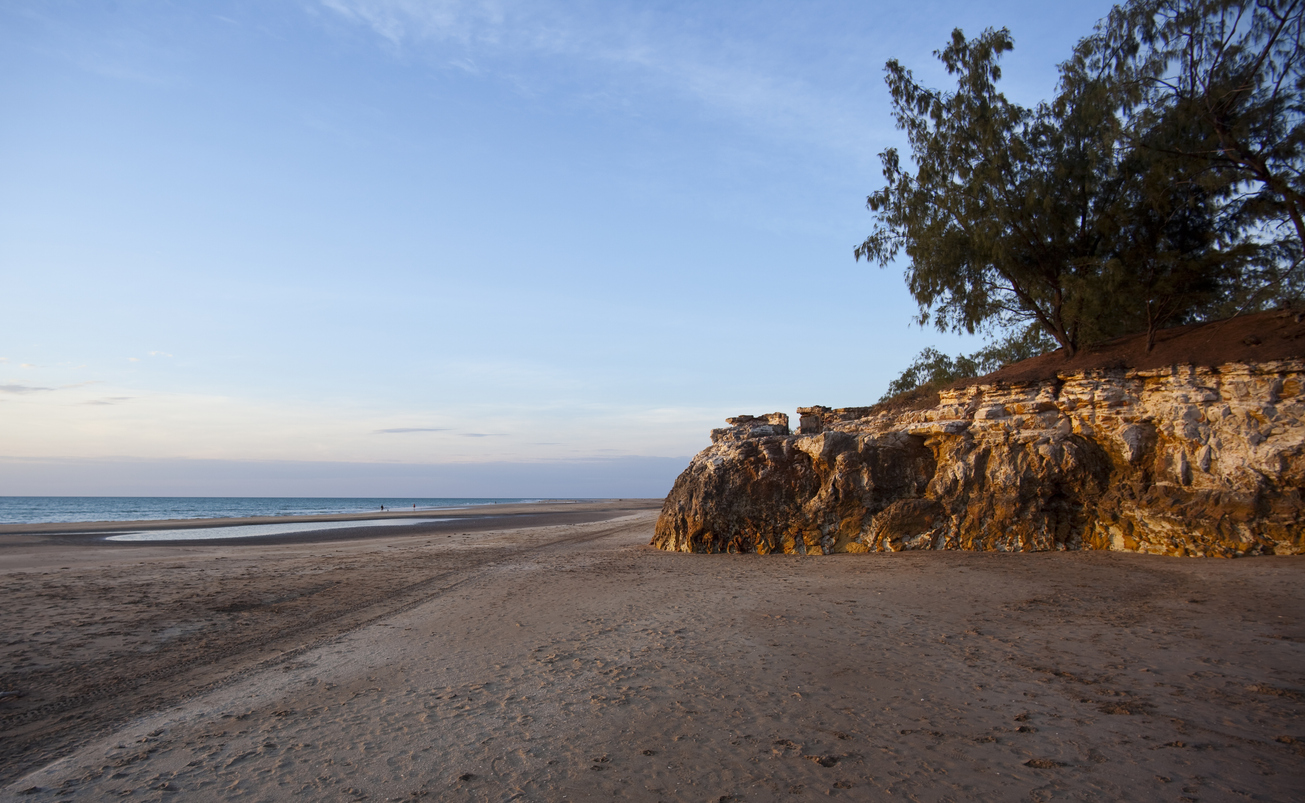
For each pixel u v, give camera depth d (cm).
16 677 1027
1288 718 683
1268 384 1619
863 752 652
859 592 1443
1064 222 2056
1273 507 1549
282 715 828
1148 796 546
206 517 6950
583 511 7144
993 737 673
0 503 16888
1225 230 1967
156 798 616
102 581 1950
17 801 621
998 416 2042
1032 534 1878
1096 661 898
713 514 2362
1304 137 1678
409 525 4791
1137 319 2161
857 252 2459
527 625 1267
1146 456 1803
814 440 2291
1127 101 1905
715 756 655
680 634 1138
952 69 2208
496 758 671
